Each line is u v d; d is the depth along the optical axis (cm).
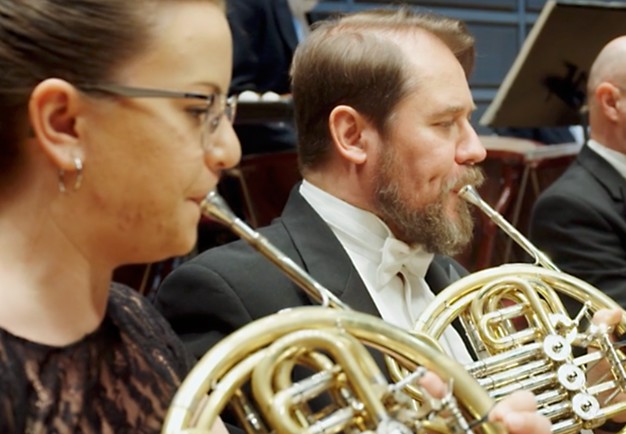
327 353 164
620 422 258
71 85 138
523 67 458
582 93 473
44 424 140
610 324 234
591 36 455
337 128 253
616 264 367
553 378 221
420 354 160
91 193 143
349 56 252
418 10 276
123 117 141
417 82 250
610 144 387
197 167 147
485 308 237
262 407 147
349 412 151
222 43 149
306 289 177
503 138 511
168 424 143
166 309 239
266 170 416
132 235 147
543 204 383
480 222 448
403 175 251
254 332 153
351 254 253
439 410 154
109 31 139
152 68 142
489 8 721
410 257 254
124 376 156
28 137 141
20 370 140
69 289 148
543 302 236
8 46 137
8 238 144
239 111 382
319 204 257
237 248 245
